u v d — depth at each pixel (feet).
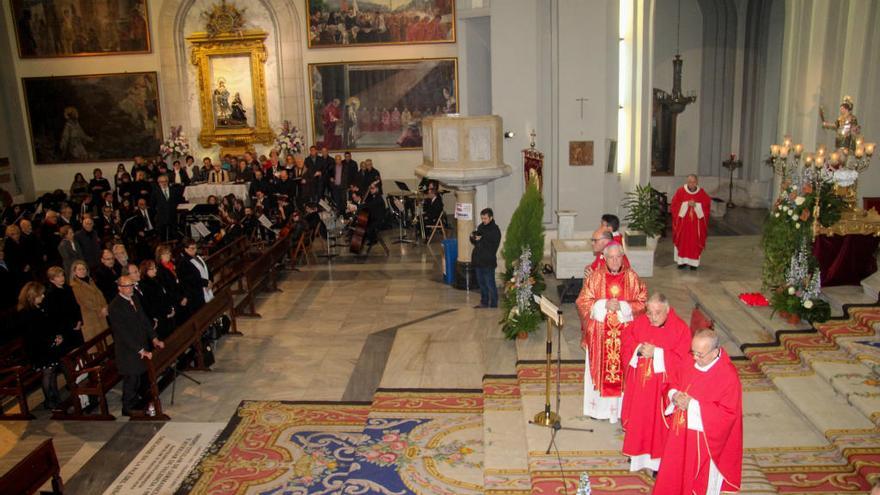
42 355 27.73
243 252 45.91
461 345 33.50
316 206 53.62
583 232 45.91
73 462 24.31
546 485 19.20
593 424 22.49
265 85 68.28
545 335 31.45
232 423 26.71
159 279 31.32
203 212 55.57
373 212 53.47
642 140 46.80
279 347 34.53
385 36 66.44
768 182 64.23
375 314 38.99
